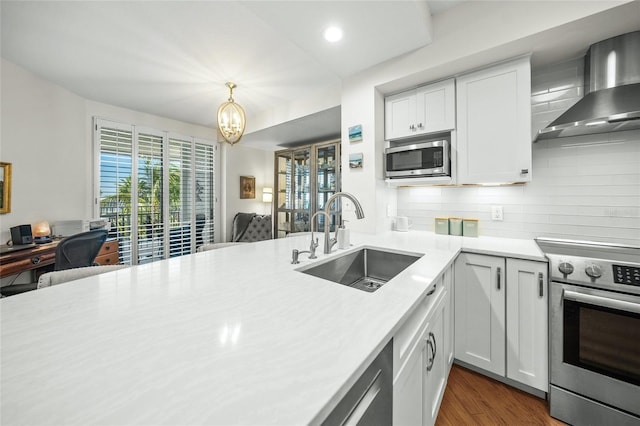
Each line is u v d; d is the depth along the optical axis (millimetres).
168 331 619
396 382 763
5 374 456
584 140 1761
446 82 2025
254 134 4184
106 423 356
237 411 382
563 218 1834
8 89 2350
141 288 924
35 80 2576
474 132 1898
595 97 1544
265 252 1555
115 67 2465
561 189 1839
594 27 1472
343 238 1635
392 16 1619
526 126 1714
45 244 2414
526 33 1552
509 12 1608
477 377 1691
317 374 467
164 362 496
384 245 1755
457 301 1716
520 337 1511
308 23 1681
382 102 2357
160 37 2029
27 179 2516
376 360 652
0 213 2297
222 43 2111
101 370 470
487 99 1850
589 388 1286
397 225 2430
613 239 1681
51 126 2740
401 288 929
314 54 2037
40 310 734
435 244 1796
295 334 609
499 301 1576
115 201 3404
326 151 4102
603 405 1254
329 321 678
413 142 2387
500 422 1374
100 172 3273
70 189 2947
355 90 2338
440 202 2377
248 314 716
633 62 1494
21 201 2467
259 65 2447
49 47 2152
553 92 1867
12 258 2051
